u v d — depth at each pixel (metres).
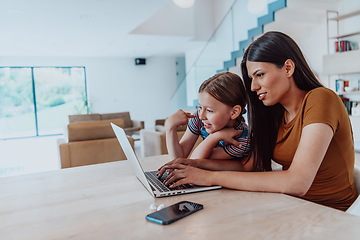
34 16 4.52
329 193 0.90
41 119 9.18
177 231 0.59
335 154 0.88
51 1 3.88
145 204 0.77
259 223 0.61
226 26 6.25
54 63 8.99
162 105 10.38
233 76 0.96
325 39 5.11
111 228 0.63
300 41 5.54
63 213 0.73
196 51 8.38
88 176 1.08
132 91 9.95
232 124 1.04
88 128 3.24
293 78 0.90
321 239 0.53
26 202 0.83
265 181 0.81
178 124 1.20
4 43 6.59
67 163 3.11
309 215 0.64
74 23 5.04
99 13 4.51
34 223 0.68
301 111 0.88
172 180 0.90
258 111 0.99
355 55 4.24
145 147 4.34
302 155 0.80
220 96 0.93
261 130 0.99
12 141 8.14
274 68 0.85
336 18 4.70
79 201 0.82
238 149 1.03
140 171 0.86
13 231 0.64
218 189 0.86
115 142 3.29
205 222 0.63
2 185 1.01
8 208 0.79
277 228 0.59
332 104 0.84
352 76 4.68
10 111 8.85
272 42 0.85
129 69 9.88
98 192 0.89
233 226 0.60
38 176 1.11
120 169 1.17
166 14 6.50
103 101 9.60
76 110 9.53
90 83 9.41
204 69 6.75
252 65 0.88
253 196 0.78
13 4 3.94
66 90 9.41
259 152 1.00
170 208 0.70
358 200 0.74
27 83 8.96
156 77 10.25
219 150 1.07
